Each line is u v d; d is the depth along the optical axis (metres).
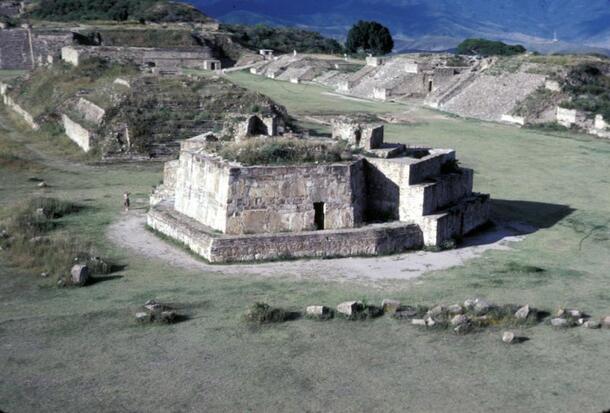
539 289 25.62
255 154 30.52
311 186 30.27
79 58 79.12
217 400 17.52
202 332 21.33
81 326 21.69
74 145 58.12
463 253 30.77
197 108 58.25
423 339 20.95
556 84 76.12
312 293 24.81
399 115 76.31
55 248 29.38
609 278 27.22
